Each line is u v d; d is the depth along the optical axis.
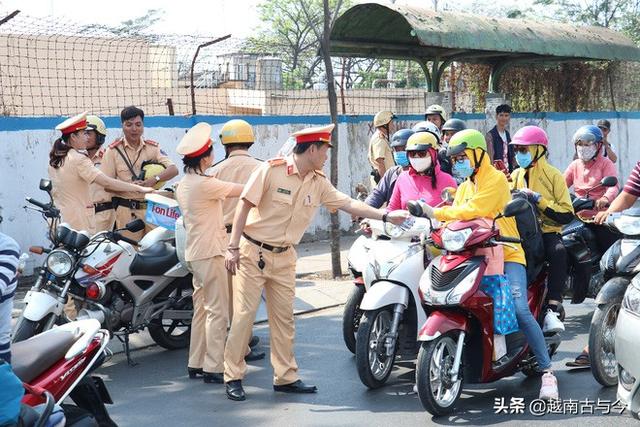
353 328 7.82
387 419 6.30
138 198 9.56
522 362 6.85
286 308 6.95
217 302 7.32
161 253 7.96
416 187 7.47
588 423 6.12
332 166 11.77
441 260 6.37
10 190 10.92
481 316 6.29
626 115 21.31
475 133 6.40
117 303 7.64
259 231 6.80
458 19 15.28
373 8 14.27
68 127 8.44
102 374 7.65
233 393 6.85
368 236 7.39
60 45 14.69
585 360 7.29
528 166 7.27
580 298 8.30
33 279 11.07
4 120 10.84
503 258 6.52
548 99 20.39
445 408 6.30
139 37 12.48
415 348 6.94
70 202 8.48
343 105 15.20
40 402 4.44
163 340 8.38
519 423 6.15
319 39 11.77
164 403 6.81
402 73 23.30
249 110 16.58
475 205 6.34
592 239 8.20
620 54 18.22
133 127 9.58
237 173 7.79
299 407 6.65
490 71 18.91
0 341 4.52
